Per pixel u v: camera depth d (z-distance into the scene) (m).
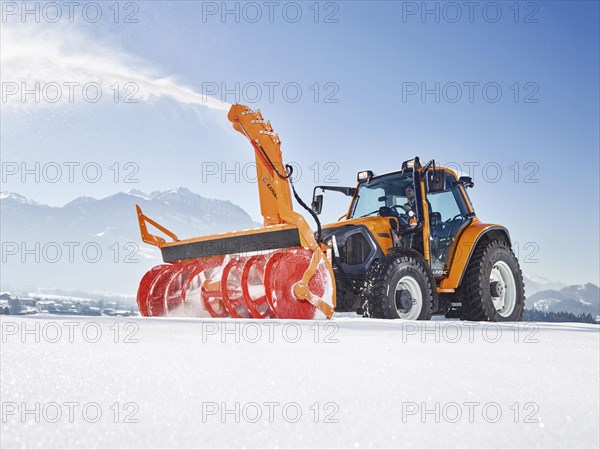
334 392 1.05
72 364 1.12
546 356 1.54
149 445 0.77
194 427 0.83
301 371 1.19
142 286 5.88
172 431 0.82
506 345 1.72
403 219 5.64
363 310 4.91
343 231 5.27
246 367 1.19
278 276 4.41
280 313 4.37
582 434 0.94
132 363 1.17
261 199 4.90
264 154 4.73
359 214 6.16
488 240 5.80
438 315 5.99
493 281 5.86
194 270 5.39
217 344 1.49
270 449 0.78
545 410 1.04
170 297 5.59
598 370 1.39
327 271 4.36
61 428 0.80
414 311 4.97
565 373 1.34
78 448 0.74
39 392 0.94
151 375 1.08
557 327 3.02
